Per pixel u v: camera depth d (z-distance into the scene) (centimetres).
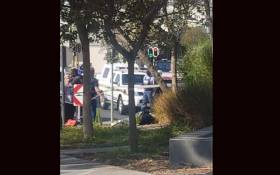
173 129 1644
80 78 2114
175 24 1888
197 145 1139
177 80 2059
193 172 1069
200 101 1636
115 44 1328
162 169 1117
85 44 1602
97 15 1251
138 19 1307
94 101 2178
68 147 1500
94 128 1917
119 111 2909
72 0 1223
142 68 3039
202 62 1795
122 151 1366
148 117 2006
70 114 2202
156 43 1873
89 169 1139
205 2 1880
